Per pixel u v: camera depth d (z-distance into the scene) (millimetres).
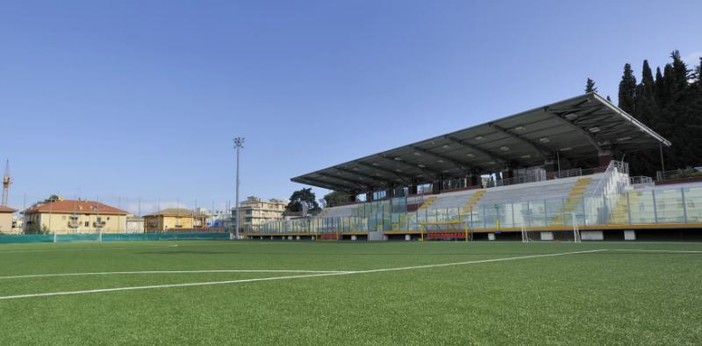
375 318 3613
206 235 62625
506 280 5875
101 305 4609
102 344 3021
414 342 2848
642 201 24141
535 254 11469
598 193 28922
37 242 50969
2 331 3463
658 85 60594
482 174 47062
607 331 3008
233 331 3285
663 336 2855
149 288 5906
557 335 2934
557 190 33219
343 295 4910
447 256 11562
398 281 6074
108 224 90188
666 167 48250
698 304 3883
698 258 8977
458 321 3422
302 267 8789
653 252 11227
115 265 10492
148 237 59625
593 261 8672
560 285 5250
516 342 2791
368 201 55438
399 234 37750
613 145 33938
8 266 10875
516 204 29438
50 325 3658
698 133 46219
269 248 21094
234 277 7109
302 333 3166
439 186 47906
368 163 45969
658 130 49062
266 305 4371
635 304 3930
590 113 27688
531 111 28016
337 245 24281
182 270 8617
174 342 3014
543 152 36719
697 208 22156
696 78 59062
